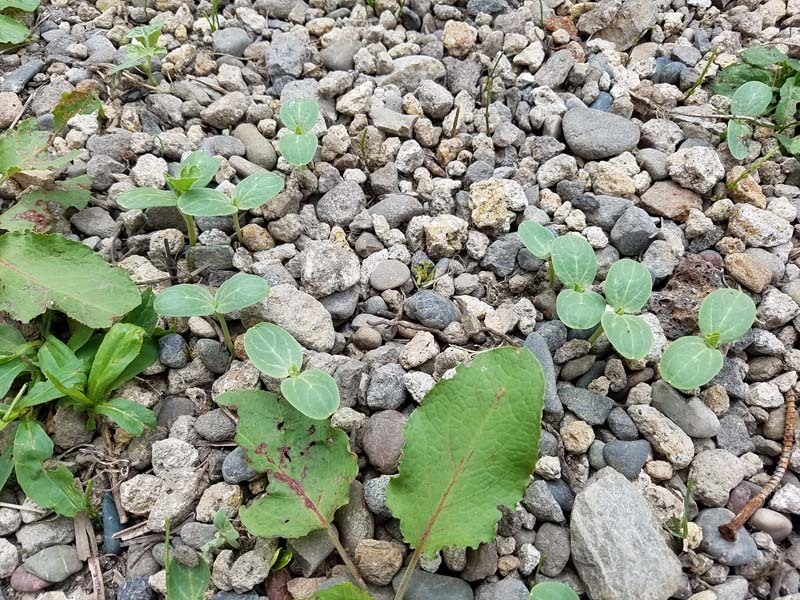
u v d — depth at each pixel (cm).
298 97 54
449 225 45
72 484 35
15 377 38
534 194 49
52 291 38
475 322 42
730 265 44
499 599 33
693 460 38
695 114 53
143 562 34
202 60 56
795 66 53
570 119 51
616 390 40
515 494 32
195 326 40
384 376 39
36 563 34
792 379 40
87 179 45
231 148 50
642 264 43
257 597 33
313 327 40
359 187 48
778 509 36
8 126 50
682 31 60
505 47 57
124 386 39
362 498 35
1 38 54
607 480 35
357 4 61
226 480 36
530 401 32
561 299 38
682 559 35
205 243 45
